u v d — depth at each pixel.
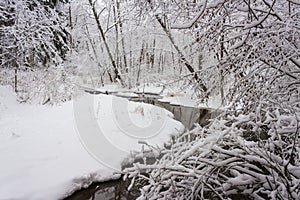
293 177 2.67
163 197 2.77
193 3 3.58
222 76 3.63
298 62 2.90
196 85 4.04
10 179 4.48
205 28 3.74
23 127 7.10
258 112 2.65
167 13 4.07
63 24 12.11
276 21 2.87
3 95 9.40
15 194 4.12
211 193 3.15
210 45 3.75
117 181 5.23
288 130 2.62
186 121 8.89
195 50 4.10
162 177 2.67
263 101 2.74
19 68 10.31
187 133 3.07
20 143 5.98
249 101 3.26
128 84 15.88
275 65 2.98
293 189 2.43
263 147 2.65
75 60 13.90
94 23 17.94
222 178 3.30
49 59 11.77
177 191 2.77
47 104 9.64
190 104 5.88
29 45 10.16
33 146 5.88
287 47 2.83
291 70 3.09
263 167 3.07
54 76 10.01
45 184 4.52
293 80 3.03
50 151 5.73
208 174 2.78
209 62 4.31
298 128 2.33
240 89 3.39
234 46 3.11
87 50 16.97
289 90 3.01
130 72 15.88
